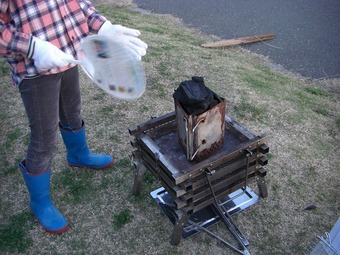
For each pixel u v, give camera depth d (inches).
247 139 84.7
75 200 99.1
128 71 70.5
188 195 78.7
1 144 116.7
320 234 90.3
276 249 87.2
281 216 94.7
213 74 151.8
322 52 203.8
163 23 232.7
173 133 91.7
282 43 212.5
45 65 65.9
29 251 87.5
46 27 69.2
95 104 132.2
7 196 101.0
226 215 93.2
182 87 73.7
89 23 81.2
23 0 65.6
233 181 85.4
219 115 77.4
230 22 240.2
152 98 135.7
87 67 69.5
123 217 94.6
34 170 85.1
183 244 88.0
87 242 89.4
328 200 99.4
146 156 86.8
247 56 194.5
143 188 102.1
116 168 108.1
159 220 94.0
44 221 91.0
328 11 251.9
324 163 110.8
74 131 97.3
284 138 119.6
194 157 80.4
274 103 136.4
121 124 123.7
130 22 220.4
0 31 63.1
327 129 126.0
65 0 73.0
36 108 75.3
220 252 86.5
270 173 106.7
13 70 71.8
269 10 256.5
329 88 168.9
